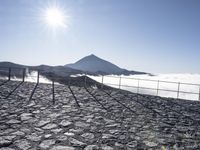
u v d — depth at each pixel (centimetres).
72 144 631
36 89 1808
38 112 1014
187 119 1118
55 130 757
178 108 1450
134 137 738
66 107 1179
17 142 618
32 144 611
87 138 695
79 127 813
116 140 694
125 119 1000
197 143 724
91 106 1262
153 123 962
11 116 907
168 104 1586
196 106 1606
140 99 1702
